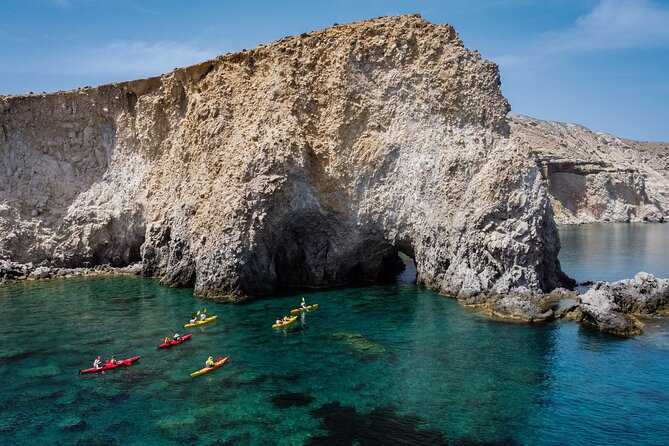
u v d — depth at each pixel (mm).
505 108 53125
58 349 34656
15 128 63531
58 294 49594
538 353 33281
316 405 26562
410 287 52531
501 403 26734
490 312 42125
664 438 23469
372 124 52969
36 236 60500
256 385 28969
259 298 48094
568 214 138875
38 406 26609
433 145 51750
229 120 54781
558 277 51406
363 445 22906
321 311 43281
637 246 87188
